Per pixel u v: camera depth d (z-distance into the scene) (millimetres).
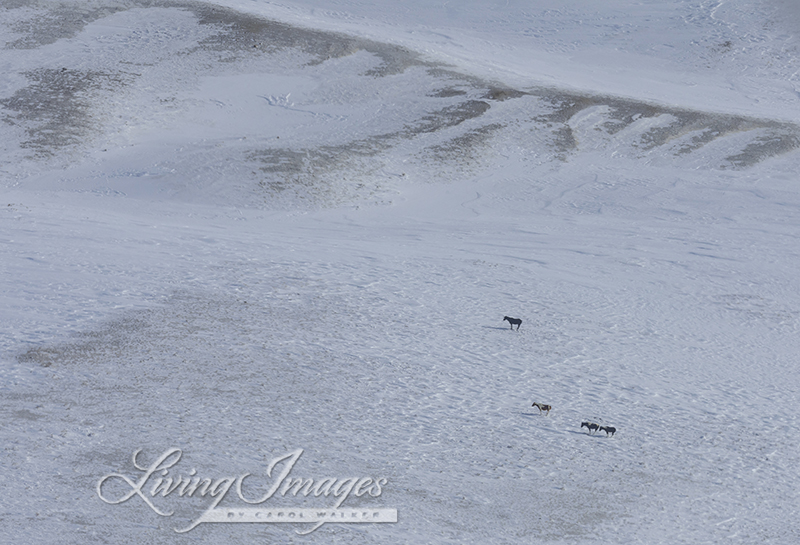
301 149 100625
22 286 49688
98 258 57906
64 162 93688
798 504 32438
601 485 32031
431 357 45906
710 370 49656
